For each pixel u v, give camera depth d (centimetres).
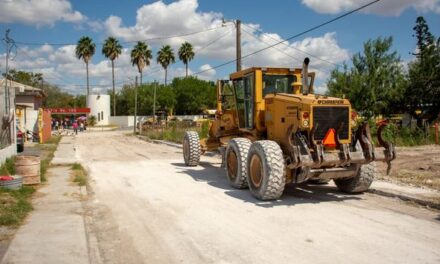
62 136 4175
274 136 962
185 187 1064
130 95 8225
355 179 915
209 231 676
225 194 962
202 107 7706
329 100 849
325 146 850
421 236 633
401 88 3016
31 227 686
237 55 2400
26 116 3291
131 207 848
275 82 1053
